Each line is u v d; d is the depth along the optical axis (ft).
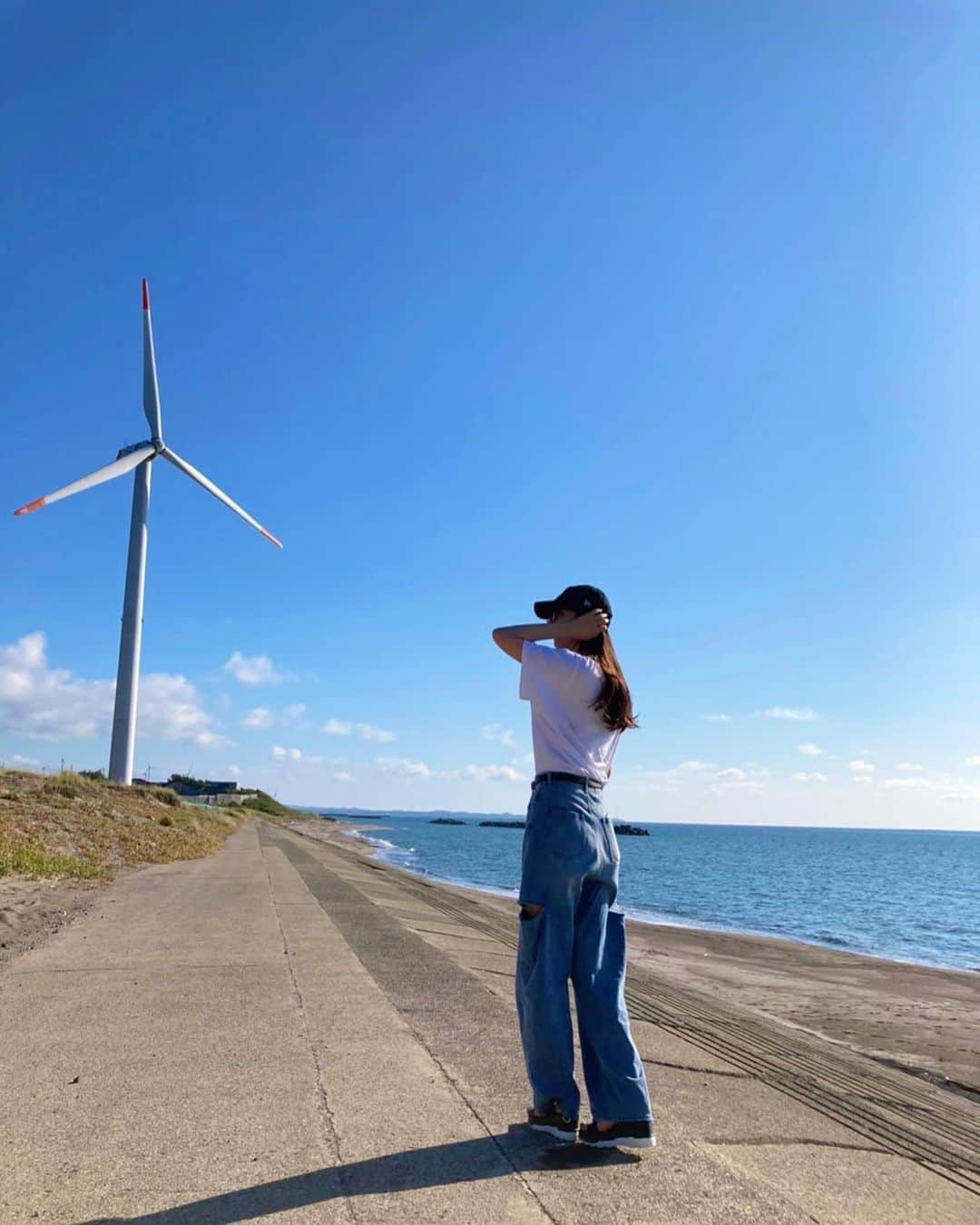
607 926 9.18
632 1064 8.73
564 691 9.21
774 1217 7.41
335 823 412.98
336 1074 11.19
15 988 16.15
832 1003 33.37
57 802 64.64
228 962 19.29
